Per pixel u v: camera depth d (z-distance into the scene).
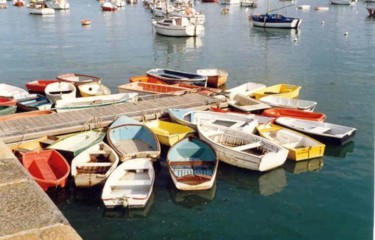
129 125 18.31
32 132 17.70
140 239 12.08
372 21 75.06
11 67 37.97
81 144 17.27
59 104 22.77
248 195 14.64
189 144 16.80
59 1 95.81
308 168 16.75
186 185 14.18
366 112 23.97
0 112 22.12
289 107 22.66
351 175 16.16
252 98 24.48
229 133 18.19
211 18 81.56
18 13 87.69
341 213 13.48
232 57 43.22
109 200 13.02
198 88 26.34
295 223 12.93
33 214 4.96
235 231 12.49
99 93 26.38
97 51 46.53
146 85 27.06
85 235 12.26
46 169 14.98
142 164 15.04
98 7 105.19
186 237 12.18
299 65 38.47
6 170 6.09
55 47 48.72
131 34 60.06
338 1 109.44
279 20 65.44
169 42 53.56
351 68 36.91
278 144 17.39
